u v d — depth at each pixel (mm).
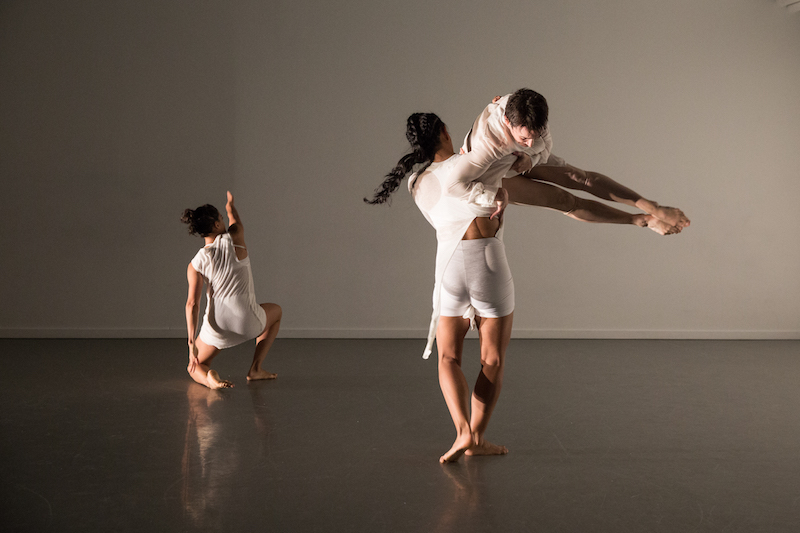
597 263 6117
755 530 2018
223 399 3594
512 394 3854
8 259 5742
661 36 6074
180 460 2613
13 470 2482
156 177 5797
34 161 5719
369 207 5926
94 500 2197
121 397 3615
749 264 6246
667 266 6172
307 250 5914
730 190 6203
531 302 6102
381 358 4941
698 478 2482
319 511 2127
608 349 5520
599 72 6043
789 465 2645
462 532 1979
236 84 5797
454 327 2654
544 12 5973
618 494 2309
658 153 6129
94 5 5688
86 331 5801
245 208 5855
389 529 1994
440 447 2822
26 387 3855
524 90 2299
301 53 5832
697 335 6191
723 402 3711
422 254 5969
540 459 2684
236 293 3787
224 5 5766
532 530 1999
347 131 5883
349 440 2908
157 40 5742
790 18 6184
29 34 5668
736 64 6156
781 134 6230
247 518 2064
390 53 5883
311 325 5949
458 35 5922
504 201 2443
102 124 5742
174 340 5676
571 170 2662
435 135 2645
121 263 5816
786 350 5594
